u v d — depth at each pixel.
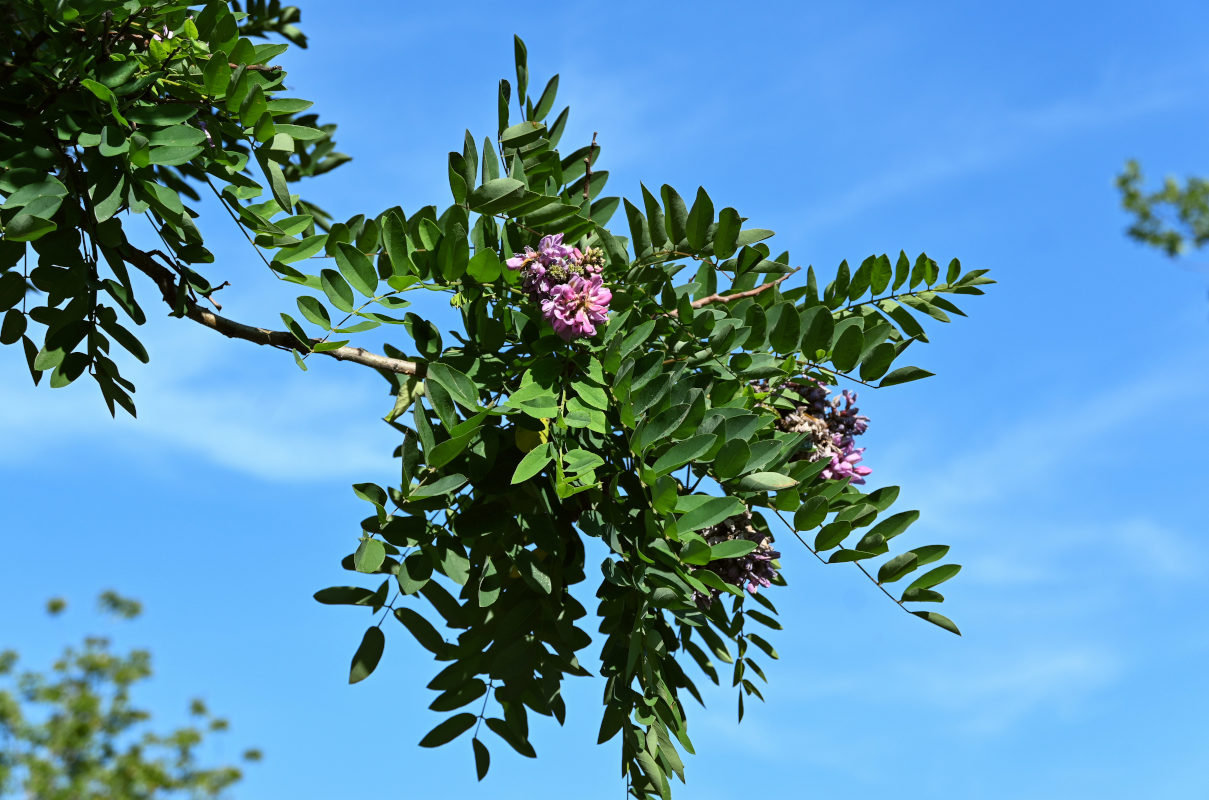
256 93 1.87
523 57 2.06
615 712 2.01
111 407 2.01
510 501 1.95
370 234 1.94
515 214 1.94
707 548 1.82
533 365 1.91
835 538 1.93
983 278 2.08
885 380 1.97
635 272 1.99
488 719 2.00
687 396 1.88
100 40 1.89
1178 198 5.39
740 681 2.08
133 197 1.87
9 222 1.80
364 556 1.87
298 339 1.90
